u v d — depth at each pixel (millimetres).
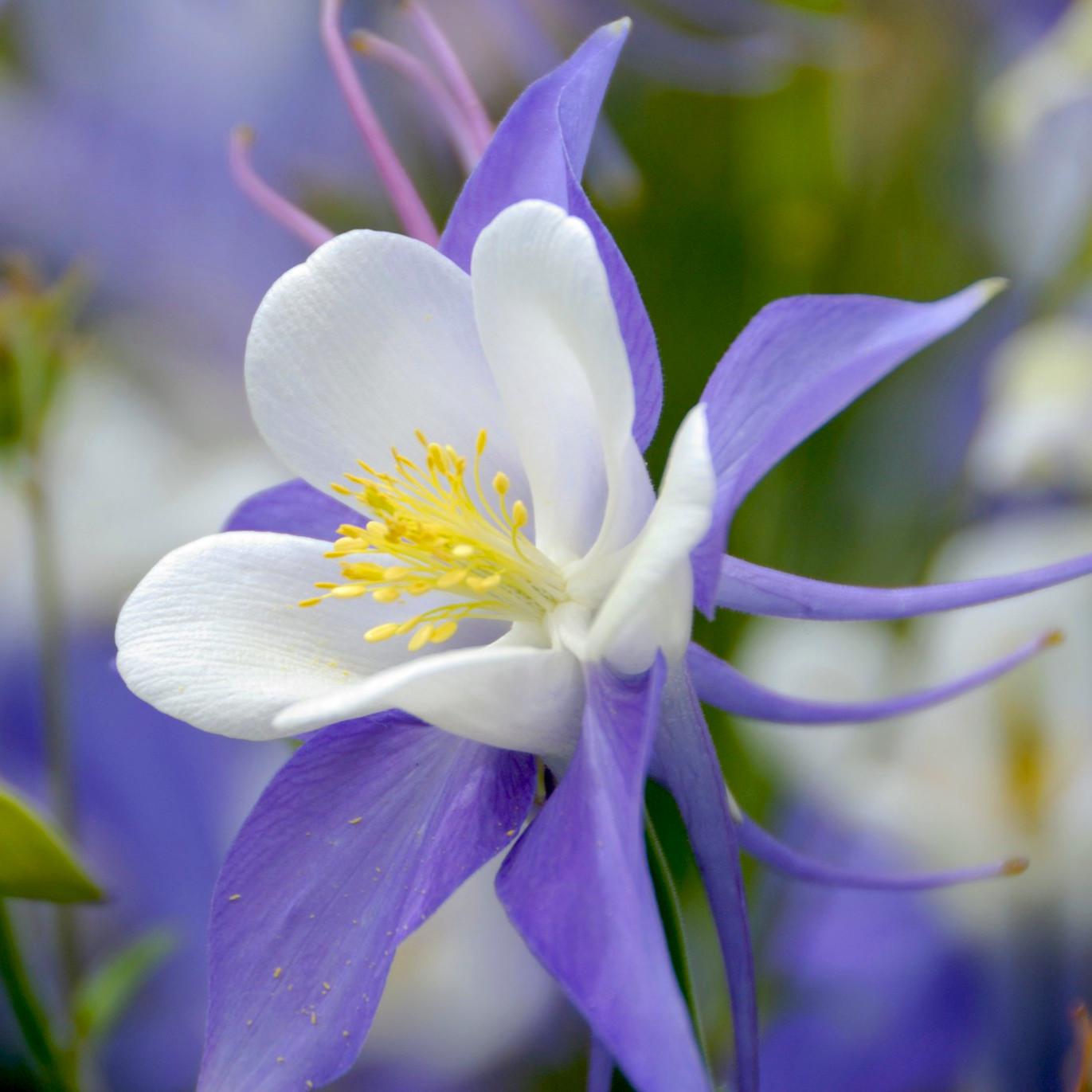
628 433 287
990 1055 379
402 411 301
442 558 300
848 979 381
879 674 379
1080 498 392
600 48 303
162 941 348
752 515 381
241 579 297
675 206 394
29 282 363
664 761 292
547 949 279
